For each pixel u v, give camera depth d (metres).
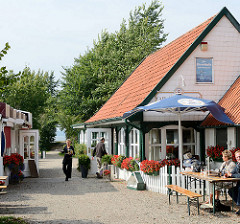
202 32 15.41
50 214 9.52
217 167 13.91
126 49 42.12
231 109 13.74
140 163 14.30
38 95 35.31
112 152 20.34
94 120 22.17
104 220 8.83
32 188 14.54
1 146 14.82
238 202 9.35
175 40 19.86
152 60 21.34
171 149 15.59
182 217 9.08
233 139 13.10
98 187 14.70
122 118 14.80
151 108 11.73
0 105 14.24
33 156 19.27
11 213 9.65
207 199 11.62
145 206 10.54
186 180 12.66
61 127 42.78
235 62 15.70
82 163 18.41
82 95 43.34
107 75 41.12
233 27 15.72
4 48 7.66
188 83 15.31
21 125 19.94
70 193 13.12
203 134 15.35
